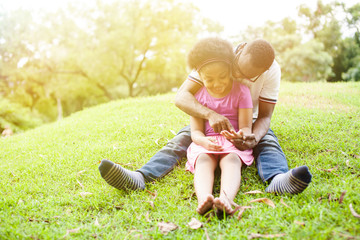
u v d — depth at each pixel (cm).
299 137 340
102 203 242
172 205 229
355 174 246
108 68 2341
